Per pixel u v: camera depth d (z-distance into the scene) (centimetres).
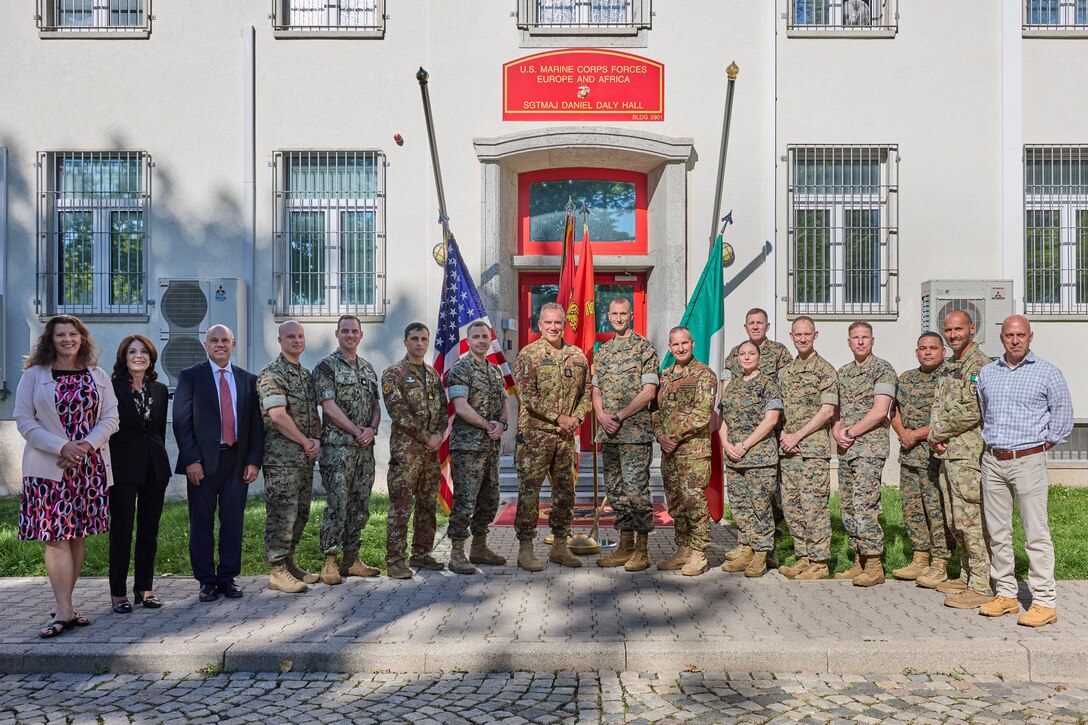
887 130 1041
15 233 1065
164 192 1062
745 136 1041
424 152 1052
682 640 476
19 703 417
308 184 1076
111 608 554
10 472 1044
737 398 651
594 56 1040
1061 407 512
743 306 1040
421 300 1052
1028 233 1057
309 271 1077
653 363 652
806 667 460
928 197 1041
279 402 586
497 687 436
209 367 588
